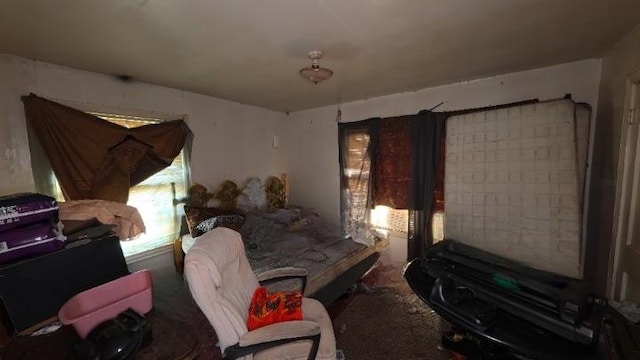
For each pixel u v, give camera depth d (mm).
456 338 1872
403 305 2502
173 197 3004
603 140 2031
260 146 3953
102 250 1454
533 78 2387
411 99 3090
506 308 1497
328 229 3363
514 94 2479
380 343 2004
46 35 1647
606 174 1968
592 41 1838
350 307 2480
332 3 1337
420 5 1369
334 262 2395
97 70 2328
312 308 1599
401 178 3158
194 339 1085
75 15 1416
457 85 2771
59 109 2150
